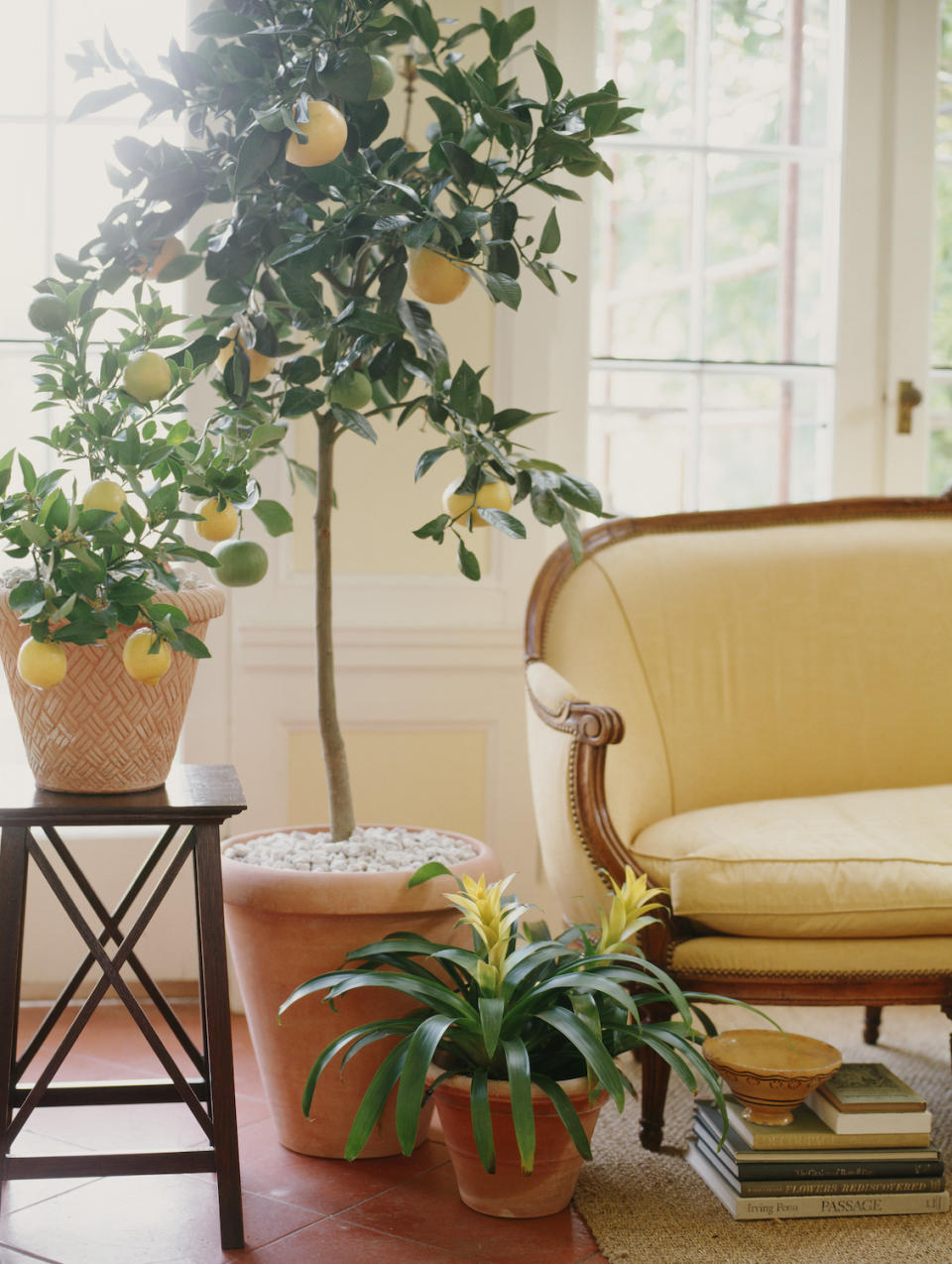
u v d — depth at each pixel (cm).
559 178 302
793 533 282
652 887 212
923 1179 191
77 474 291
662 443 318
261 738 285
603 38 309
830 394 324
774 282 321
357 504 289
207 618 181
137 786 179
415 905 193
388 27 182
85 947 281
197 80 179
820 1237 182
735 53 316
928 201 321
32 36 288
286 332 213
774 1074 187
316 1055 199
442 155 182
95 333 290
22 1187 194
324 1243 177
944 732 270
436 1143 213
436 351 187
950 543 283
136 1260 171
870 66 318
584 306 307
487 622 294
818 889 201
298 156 166
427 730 292
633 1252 176
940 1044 260
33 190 290
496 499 180
